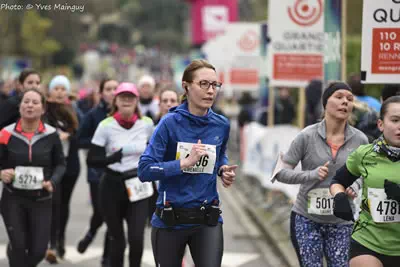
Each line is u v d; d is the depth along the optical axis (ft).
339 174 34.76
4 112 50.55
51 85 58.80
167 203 34.78
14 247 46.83
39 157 47.37
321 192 39.40
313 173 38.45
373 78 40.42
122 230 49.93
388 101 33.09
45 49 281.95
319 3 61.46
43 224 47.67
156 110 68.33
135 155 49.47
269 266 61.72
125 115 49.65
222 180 36.09
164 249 35.24
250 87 126.93
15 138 47.24
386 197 32.99
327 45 50.65
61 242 61.72
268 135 80.38
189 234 35.14
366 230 33.73
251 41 126.41
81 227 76.07
